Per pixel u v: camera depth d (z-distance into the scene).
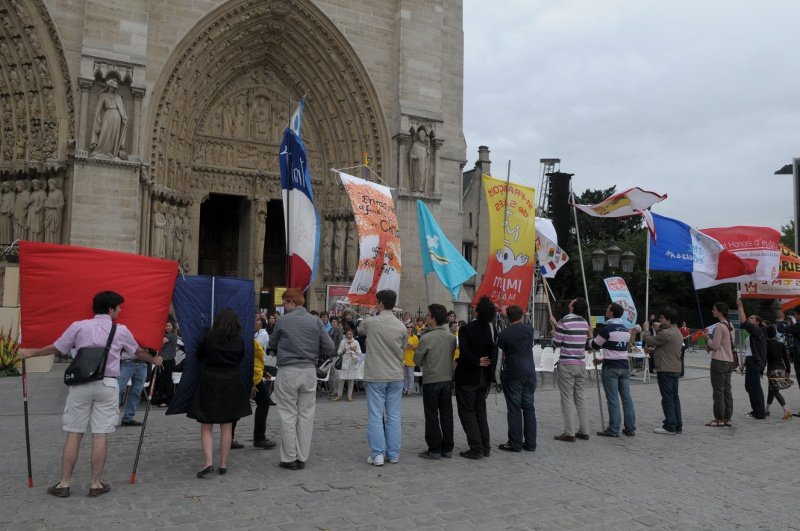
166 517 6.84
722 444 11.66
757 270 16.44
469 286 51.41
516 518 7.09
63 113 23.00
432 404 10.07
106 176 22.72
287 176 12.14
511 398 10.78
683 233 16.31
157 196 25.17
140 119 23.58
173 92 25.41
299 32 28.53
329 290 29.16
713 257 16.38
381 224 14.32
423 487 8.29
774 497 8.22
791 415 15.09
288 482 8.38
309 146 30.22
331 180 30.05
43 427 11.70
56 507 7.10
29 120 23.02
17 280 20.84
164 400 15.04
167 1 25.03
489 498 7.85
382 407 9.56
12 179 23.17
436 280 29.62
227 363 8.67
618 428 12.22
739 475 9.37
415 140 29.56
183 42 25.31
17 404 14.28
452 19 34.16
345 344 16.42
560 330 11.97
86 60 22.56
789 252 18.83
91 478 7.63
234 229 34.28
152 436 11.30
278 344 9.28
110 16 23.14
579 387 11.85
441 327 10.26
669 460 10.27
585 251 64.06
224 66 27.83
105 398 7.58
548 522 6.98
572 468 9.56
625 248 59.16
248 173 28.98
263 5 27.05
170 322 14.95
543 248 16.86
